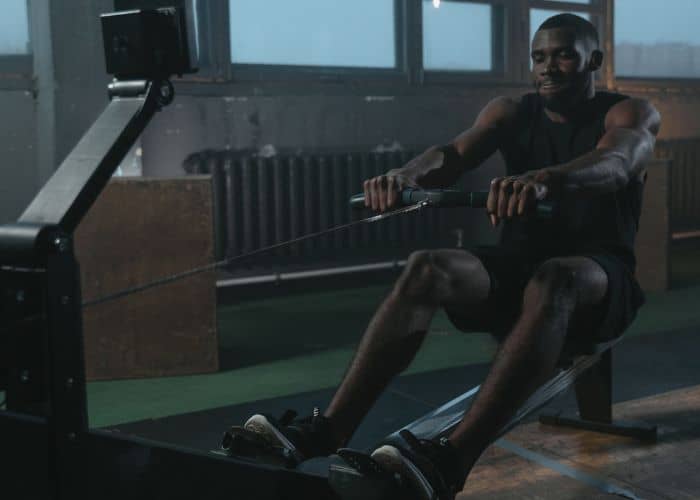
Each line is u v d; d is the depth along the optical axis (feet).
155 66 3.26
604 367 6.71
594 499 5.43
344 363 10.66
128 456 3.16
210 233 10.16
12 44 13.58
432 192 4.63
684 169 20.58
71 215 3.02
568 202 5.76
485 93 18.37
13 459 3.18
